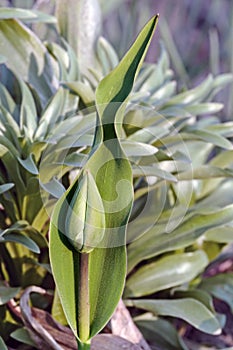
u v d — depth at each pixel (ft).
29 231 1.92
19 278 2.08
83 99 2.10
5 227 2.01
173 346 2.22
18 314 2.00
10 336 2.08
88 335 1.47
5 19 2.16
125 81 1.35
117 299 1.46
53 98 2.02
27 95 2.06
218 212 2.13
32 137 1.98
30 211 1.96
